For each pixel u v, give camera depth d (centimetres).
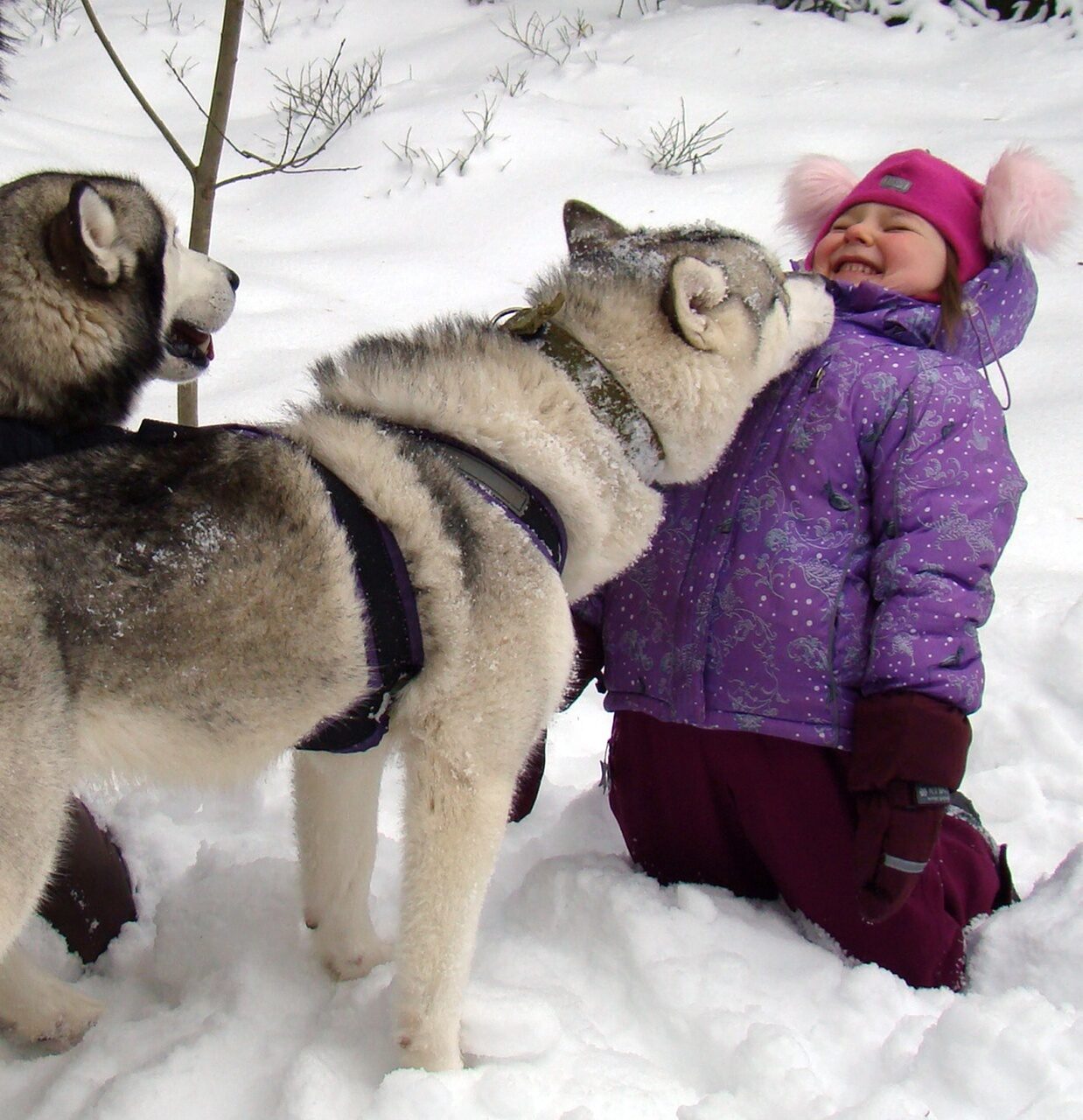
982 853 235
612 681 237
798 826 222
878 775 206
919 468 211
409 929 185
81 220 192
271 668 173
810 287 226
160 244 217
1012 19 847
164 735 174
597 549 207
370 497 181
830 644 214
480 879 187
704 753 228
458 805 187
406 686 185
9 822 161
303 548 173
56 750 163
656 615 228
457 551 183
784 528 216
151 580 165
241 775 186
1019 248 243
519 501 193
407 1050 185
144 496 169
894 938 217
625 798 243
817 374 220
